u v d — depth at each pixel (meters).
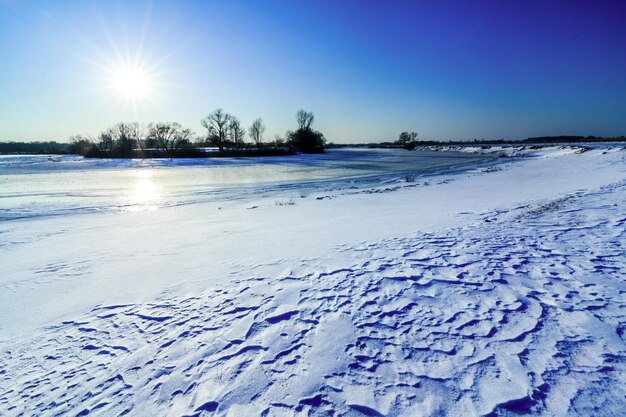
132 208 13.05
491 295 3.47
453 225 6.72
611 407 1.95
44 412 2.44
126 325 3.63
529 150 56.97
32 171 31.78
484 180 17.52
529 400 2.07
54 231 9.12
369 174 26.22
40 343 3.39
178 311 3.86
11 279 5.32
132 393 2.54
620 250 4.27
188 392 2.50
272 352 2.89
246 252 6.02
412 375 2.43
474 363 2.47
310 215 9.81
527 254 4.50
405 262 4.70
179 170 32.47
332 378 2.49
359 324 3.20
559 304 3.13
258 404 2.31
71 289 4.80
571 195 8.70
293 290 4.13
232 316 3.62
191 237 7.64
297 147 67.75
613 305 3.01
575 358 2.38
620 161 19.80
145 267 5.58
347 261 4.99
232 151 59.56
